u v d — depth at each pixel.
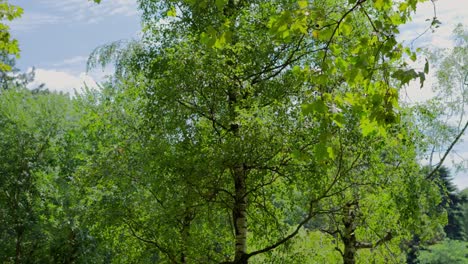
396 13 4.81
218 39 4.94
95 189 13.78
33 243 21.80
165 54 12.80
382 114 4.74
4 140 22.94
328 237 17.83
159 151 11.45
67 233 20.33
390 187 13.32
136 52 14.35
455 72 17.91
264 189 13.17
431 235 14.98
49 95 24.42
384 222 14.79
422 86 4.23
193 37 12.47
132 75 14.39
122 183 12.77
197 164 10.84
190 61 11.34
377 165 12.55
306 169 11.03
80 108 19.55
